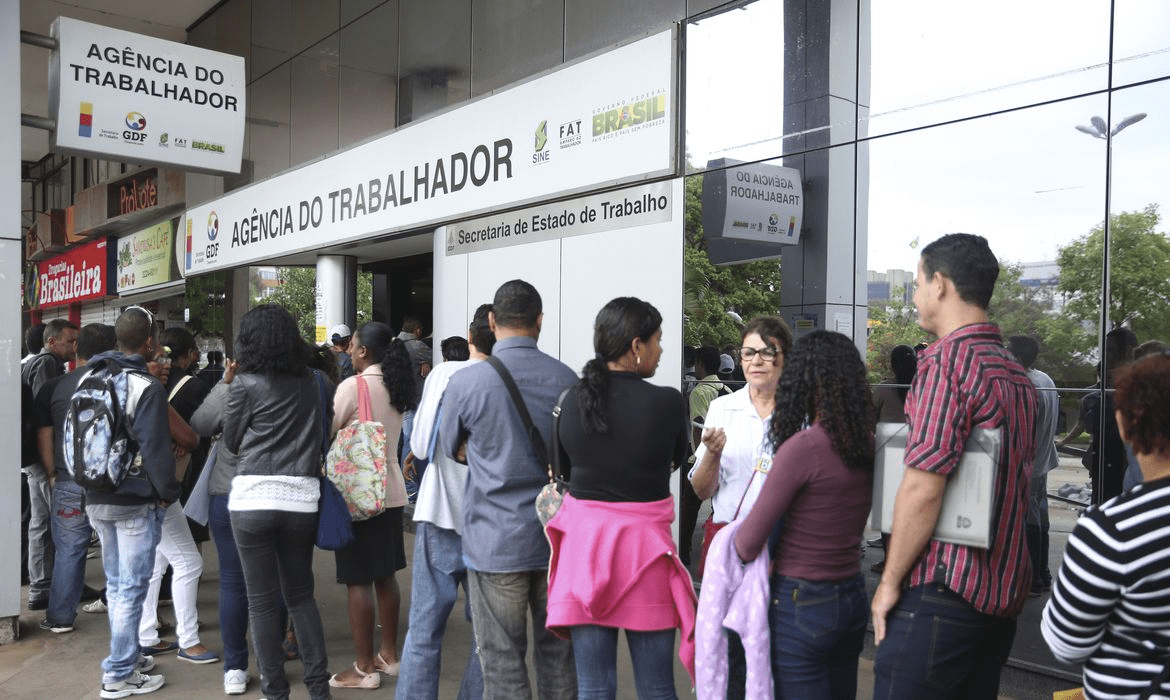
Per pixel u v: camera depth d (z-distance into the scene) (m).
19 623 5.10
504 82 6.73
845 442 2.24
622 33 5.75
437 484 3.35
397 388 4.10
